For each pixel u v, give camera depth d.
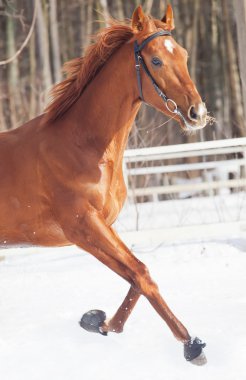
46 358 7.23
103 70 7.40
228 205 16.89
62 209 7.31
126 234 11.91
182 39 28.36
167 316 6.93
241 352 7.00
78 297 9.72
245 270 10.63
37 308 9.25
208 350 7.11
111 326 7.72
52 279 10.87
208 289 9.64
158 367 6.86
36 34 27.11
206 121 6.78
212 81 28.70
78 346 7.56
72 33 28.75
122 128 7.38
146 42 6.95
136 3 28.67
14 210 7.52
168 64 6.80
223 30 27.44
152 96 6.98
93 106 7.39
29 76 27.83
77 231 7.28
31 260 12.38
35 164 7.43
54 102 7.56
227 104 28.83
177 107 6.74
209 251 12.15
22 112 25.22
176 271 10.88
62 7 28.55
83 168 7.27
